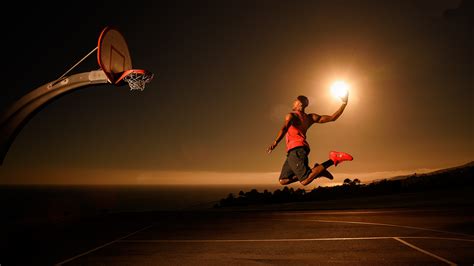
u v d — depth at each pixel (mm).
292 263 7578
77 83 8922
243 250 8938
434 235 10203
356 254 8188
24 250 9422
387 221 13094
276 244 9547
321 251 8594
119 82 9305
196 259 8156
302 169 5098
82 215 17641
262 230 11906
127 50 9898
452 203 18203
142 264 7844
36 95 8781
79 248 9609
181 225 13625
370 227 11859
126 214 17875
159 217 16391
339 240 9844
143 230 12602
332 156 5035
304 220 14031
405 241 9453
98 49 8641
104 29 8836
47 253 9031
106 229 13023
